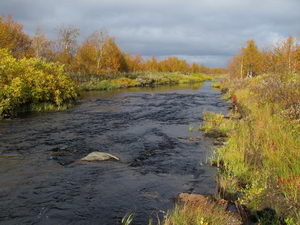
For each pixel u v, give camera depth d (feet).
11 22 131.13
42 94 74.74
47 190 26.27
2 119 60.29
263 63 123.03
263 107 54.70
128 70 241.96
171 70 353.51
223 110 77.15
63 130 51.65
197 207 21.62
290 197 20.90
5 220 21.09
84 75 170.19
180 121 61.41
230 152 34.53
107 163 34.09
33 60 83.35
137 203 23.88
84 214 22.07
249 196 22.99
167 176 30.01
